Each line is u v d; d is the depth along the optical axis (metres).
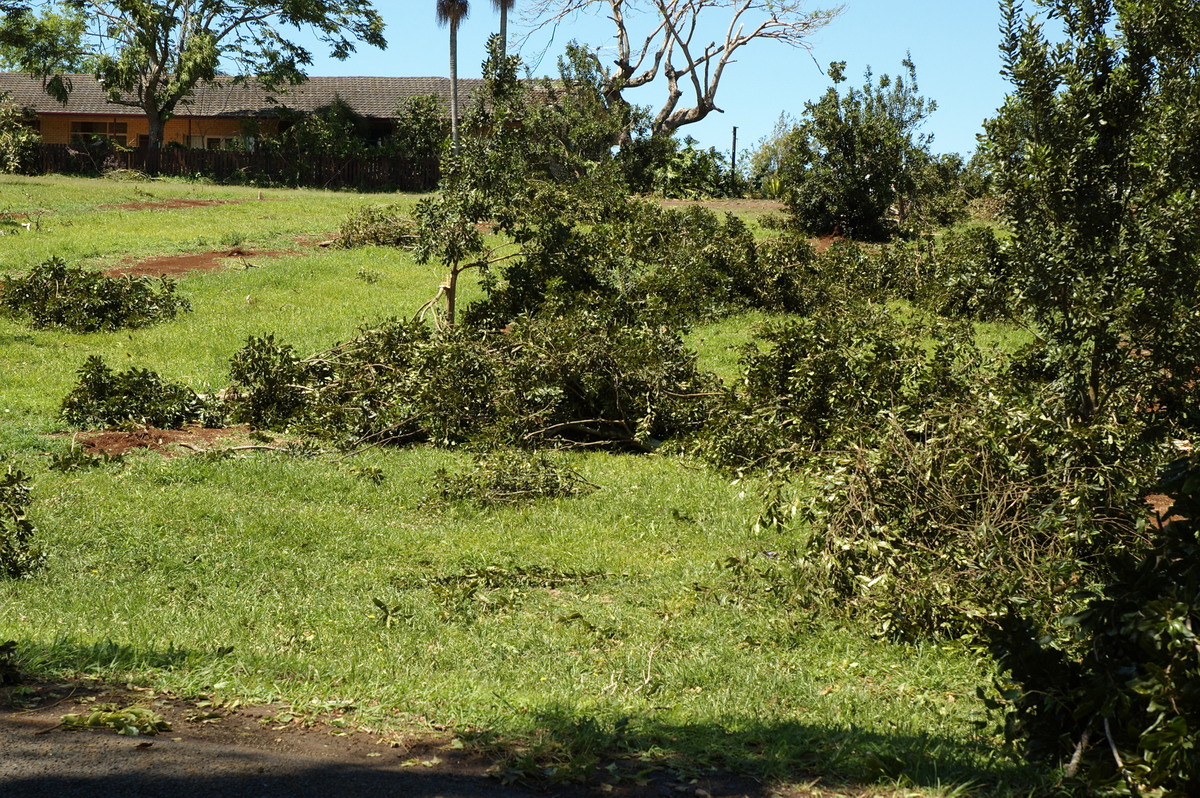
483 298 23.11
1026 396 9.98
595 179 28.34
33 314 20.16
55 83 53.59
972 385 11.02
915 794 4.57
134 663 6.07
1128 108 10.33
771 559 9.82
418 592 8.82
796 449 10.59
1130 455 8.28
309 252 28.31
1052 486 8.24
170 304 21.00
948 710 6.38
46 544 9.48
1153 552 4.86
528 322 15.53
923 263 24.30
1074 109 10.29
